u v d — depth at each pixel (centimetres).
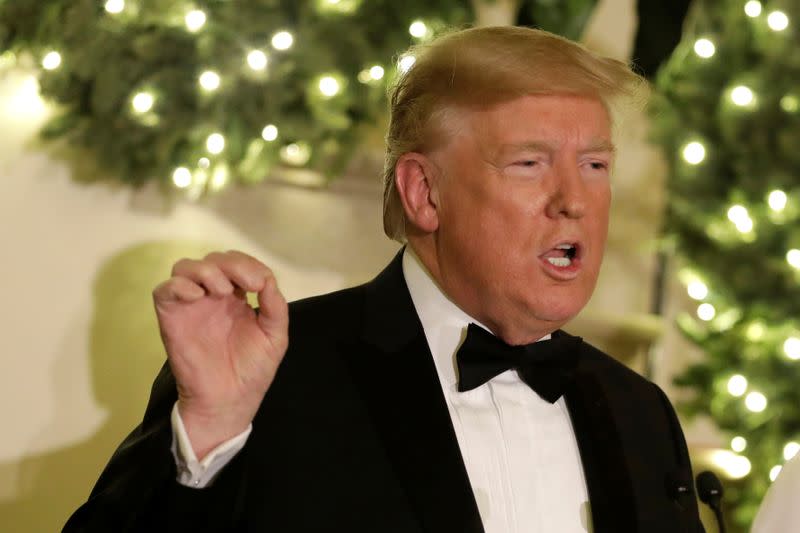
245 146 596
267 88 588
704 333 740
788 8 696
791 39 695
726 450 765
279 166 659
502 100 337
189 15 570
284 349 300
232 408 296
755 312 713
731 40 714
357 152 672
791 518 378
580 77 338
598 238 343
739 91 693
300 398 338
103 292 618
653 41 716
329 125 604
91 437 611
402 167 363
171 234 635
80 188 614
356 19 612
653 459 376
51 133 591
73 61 566
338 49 605
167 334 292
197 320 296
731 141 699
